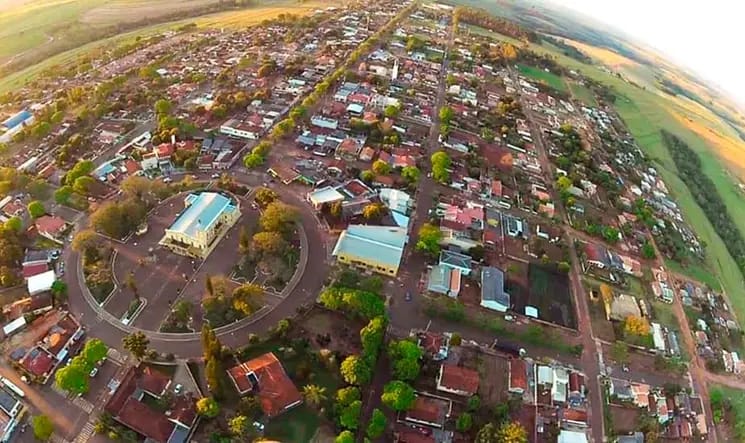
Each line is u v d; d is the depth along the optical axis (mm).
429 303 183000
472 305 188000
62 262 182875
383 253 193625
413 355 154875
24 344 154375
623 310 196375
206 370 143625
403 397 143750
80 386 138750
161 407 141625
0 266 174375
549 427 153750
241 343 161125
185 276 181000
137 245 191250
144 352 149125
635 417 161875
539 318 188000
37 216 196125
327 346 162625
